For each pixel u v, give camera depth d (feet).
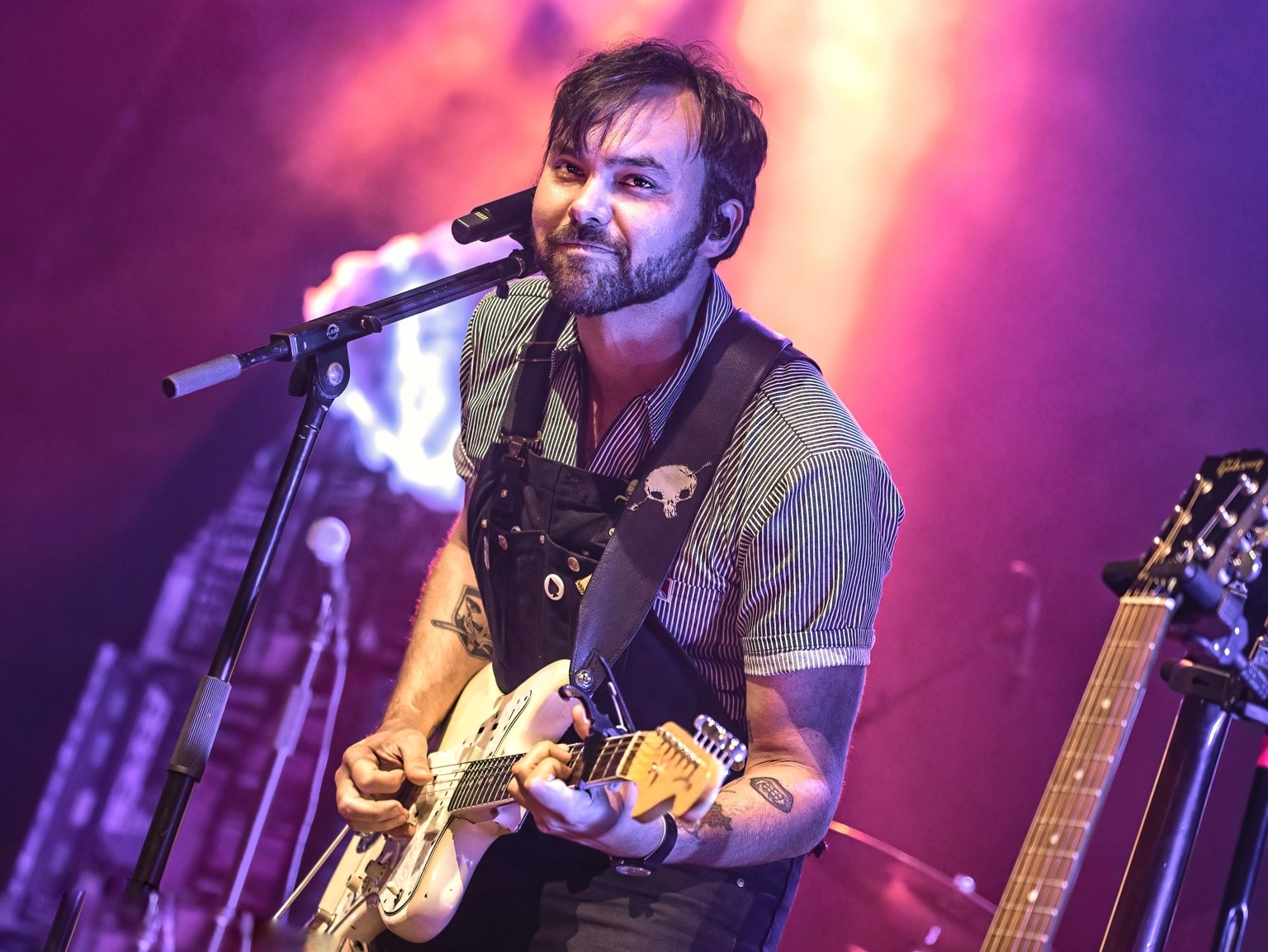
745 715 9.39
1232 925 7.25
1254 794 7.38
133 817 21.98
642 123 9.00
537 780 7.34
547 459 9.66
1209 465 7.65
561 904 8.97
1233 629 7.08
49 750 23.76
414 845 9.23
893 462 23.89
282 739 19.74
